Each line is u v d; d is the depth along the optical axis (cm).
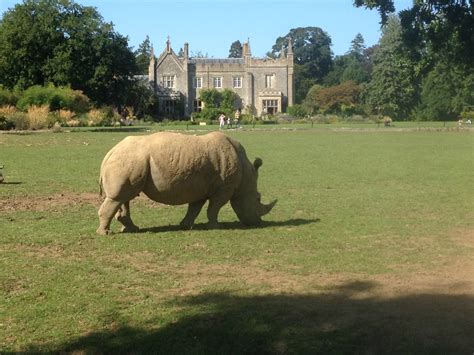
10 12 8244
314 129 6438
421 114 9225
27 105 6638
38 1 8306
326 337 764
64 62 8144
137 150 1309
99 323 817
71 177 2389
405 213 1625
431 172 2609
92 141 4362
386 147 4003
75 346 754
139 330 795
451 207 1720
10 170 2602
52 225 1439
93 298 908
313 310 849
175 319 826
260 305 871
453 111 8975
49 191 2017
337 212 1645
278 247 1219
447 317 821
